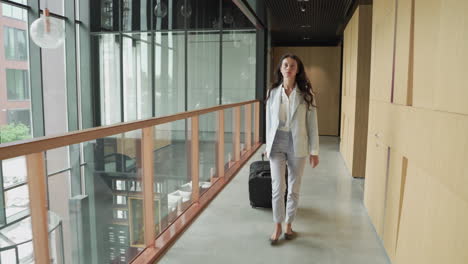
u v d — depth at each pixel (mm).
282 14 7367
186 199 3961
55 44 6113
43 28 5945
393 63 2975
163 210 3342
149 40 9328
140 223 2842
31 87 7387
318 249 3070
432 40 2002
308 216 3887
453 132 1635
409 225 2320
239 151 6684
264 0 6250
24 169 1619
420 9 2262
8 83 6961
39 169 1717
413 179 2291
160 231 3285
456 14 1644
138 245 2840
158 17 9234
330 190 4934
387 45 3221
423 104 2133
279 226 3189
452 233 1617
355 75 5598
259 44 9117
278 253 2994
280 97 3088
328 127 11109
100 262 2312
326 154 7754
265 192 4074
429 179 1984
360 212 4020
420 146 2148
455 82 1635
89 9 8906
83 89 9086
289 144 3137
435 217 1855
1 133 6945
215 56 9180
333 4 6273
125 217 2611
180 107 9406
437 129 1853
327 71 10992
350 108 6152
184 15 9133
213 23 9039
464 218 1495
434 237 1852
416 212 2191
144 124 2818
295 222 3713
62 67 8234
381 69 3477
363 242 3213
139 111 9586
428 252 1930
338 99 10992
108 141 2357
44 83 7848
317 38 10891
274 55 11266
